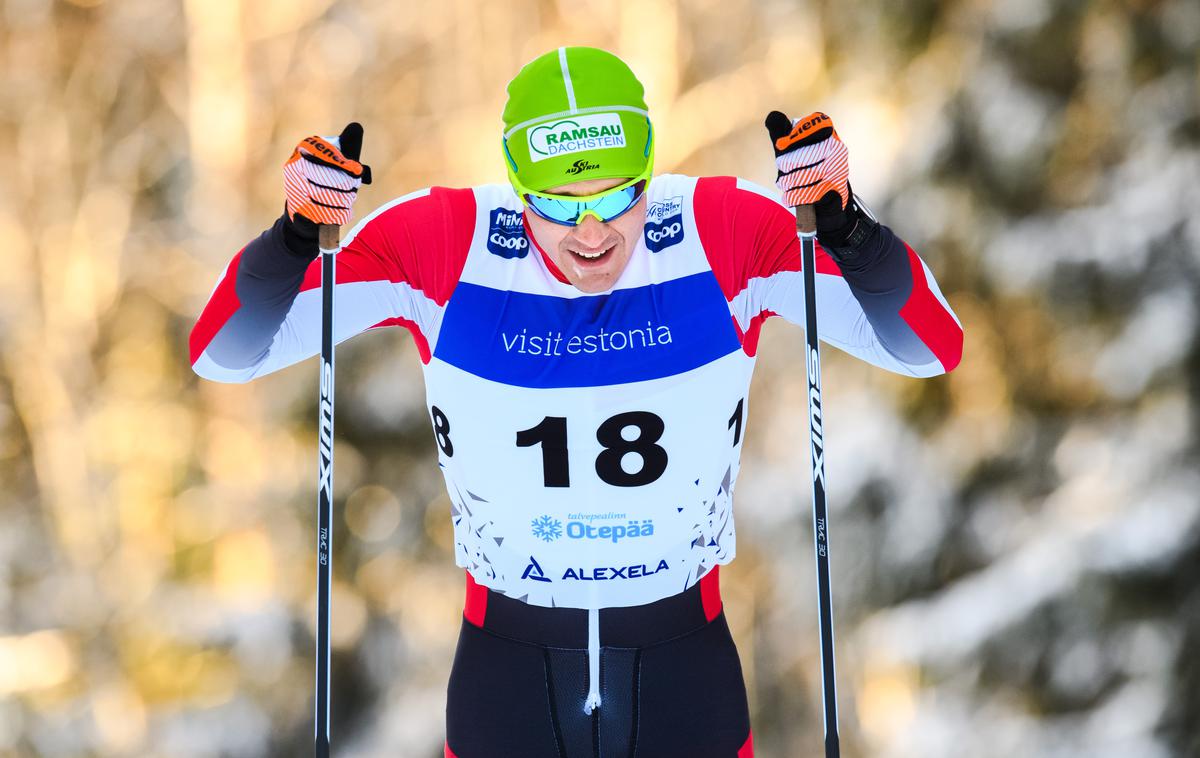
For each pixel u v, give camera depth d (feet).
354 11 133.08
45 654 126.41
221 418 129.59
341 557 128.06
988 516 112.27
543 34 132.05
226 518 127.24
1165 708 101.76
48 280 135.85
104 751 121.80
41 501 134.72
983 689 106.32
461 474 32.60
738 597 121.80
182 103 135.64
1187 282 107.96
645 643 32.65
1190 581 102.89
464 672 33.47
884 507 114.73
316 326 32.27
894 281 30.83
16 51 137.28
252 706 121.39
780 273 32.65
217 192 131.03
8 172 137.18
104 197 136.36
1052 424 112.27
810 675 117.80
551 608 32.63
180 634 123.65
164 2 135.74
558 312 31.68
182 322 133.08
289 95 132.57
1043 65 113.09
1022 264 110.52
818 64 122.72
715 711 33.09
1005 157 112.27
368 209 132.77
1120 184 110.42
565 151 29.25
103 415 132.67
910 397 115.85
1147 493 105.40
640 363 31.55
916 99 115.44
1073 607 104.01
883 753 110.73
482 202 32.58
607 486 31.78
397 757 122.31
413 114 134.31
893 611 112.98
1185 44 109.29
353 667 126.93
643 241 32.14
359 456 128.26
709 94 128.06
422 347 32.68
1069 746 102.63
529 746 32.81
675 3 128.98
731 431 32.50
